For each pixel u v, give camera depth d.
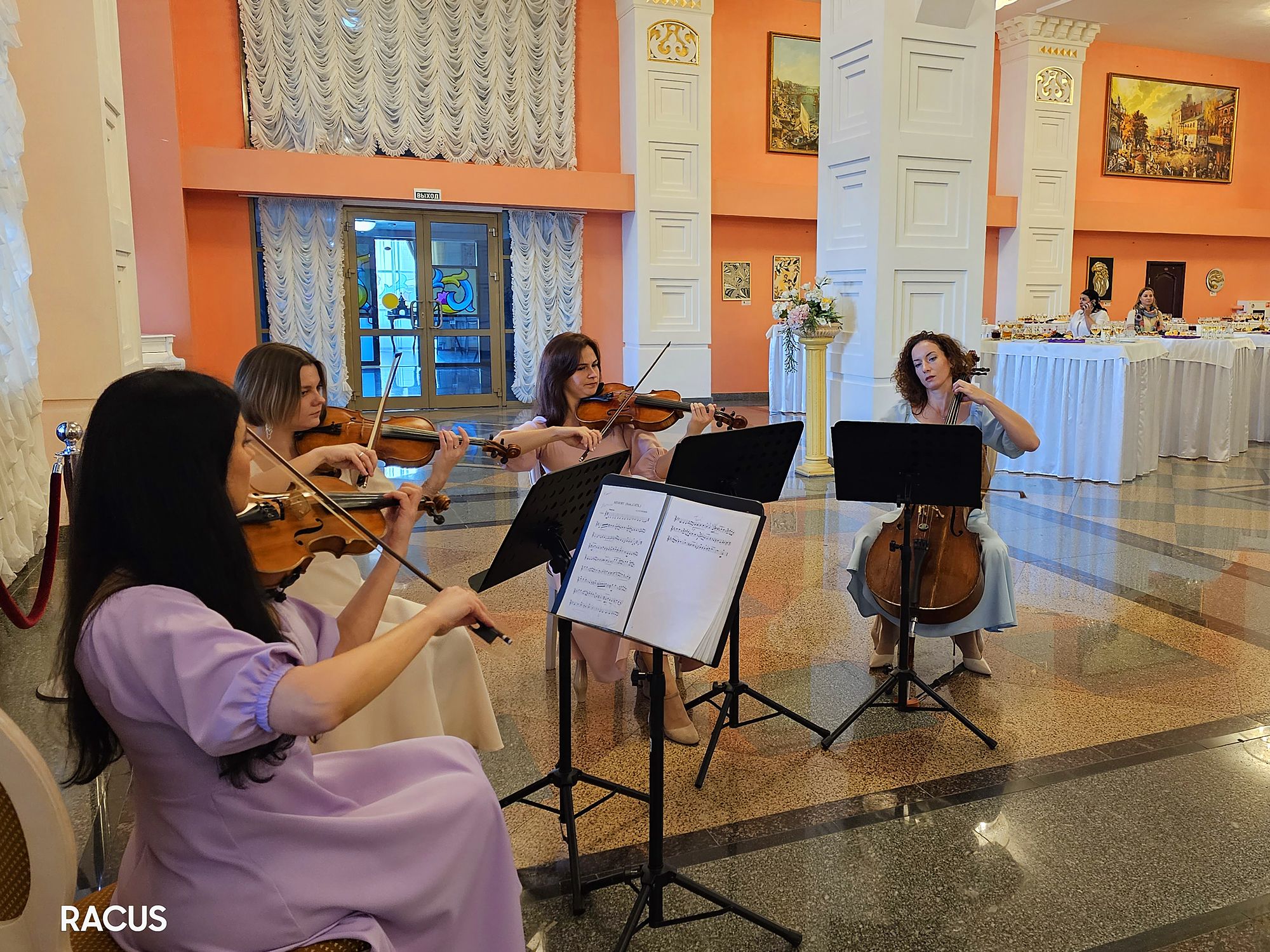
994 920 2.10
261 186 10.03
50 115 4.57
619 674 2.95
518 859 2.35
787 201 12.34
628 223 11.88
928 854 2.36
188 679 1.17
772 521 5.76
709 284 12.05
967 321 7.00
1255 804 2.59
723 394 12.88
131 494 1.23
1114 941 2.03
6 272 3.89
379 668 1.26
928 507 3.24
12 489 4.14
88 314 4.74
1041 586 4.54
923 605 3.14
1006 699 3.28
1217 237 15.05
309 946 1.30
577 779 2.24
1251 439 8.97
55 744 2.71
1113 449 6.85
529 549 2.21
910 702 3.24
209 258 10.35
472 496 6.52
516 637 3.83
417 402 11.67
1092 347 6.86
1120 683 3.42
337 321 10.88
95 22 4.70
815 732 3.04
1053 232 13.37
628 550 1.83
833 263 7.21
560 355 3.37
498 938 1.55
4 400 3.90
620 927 2.09
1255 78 14.70
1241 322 9.61
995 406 3.42
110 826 2.37
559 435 3.25
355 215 10.98
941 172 6.77
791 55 12.41
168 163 9.48
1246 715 3.14
